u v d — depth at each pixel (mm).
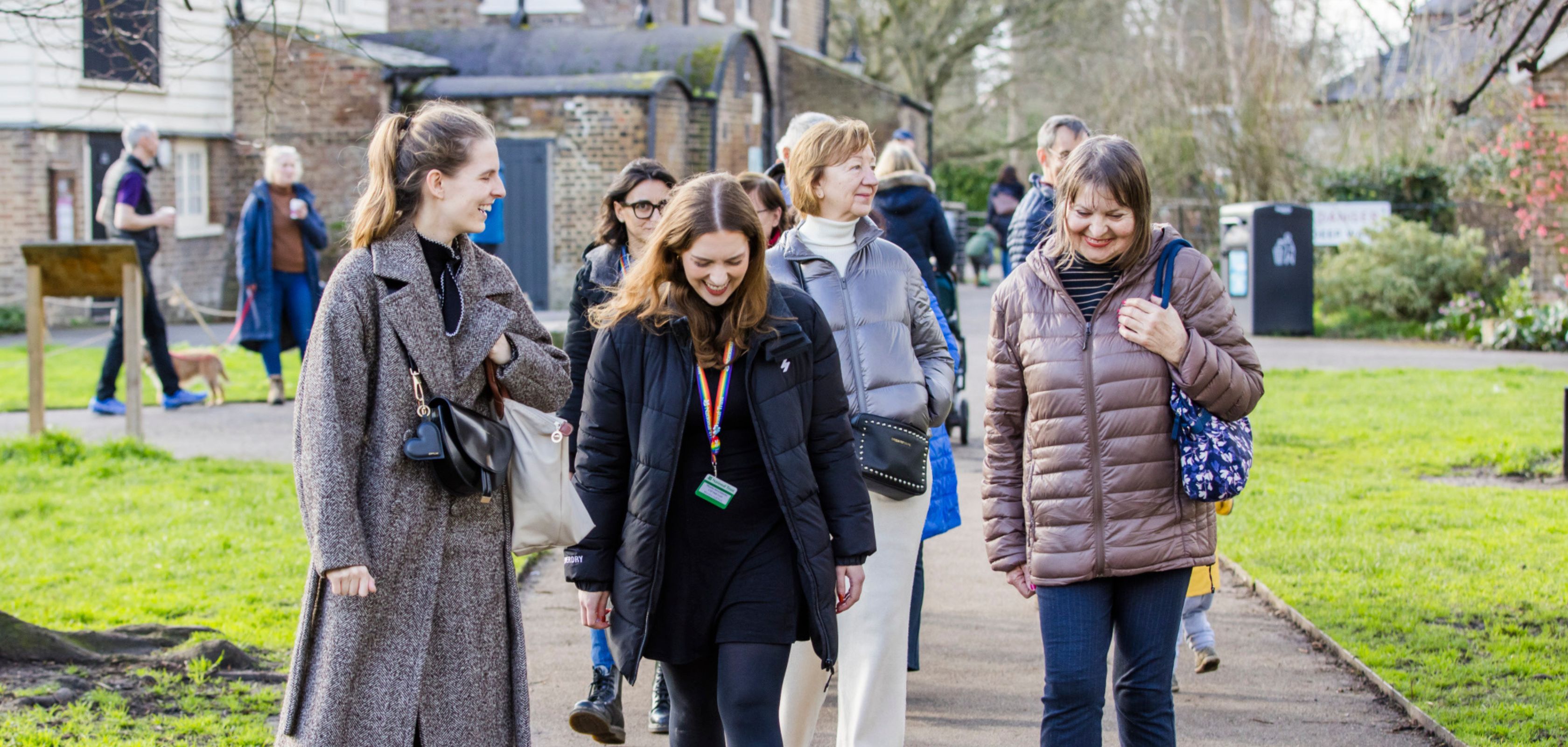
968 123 40688
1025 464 3912
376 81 20562
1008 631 6172
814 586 3549
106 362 11961
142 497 8539
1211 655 5391
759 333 3555
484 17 24766
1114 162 3701
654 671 5777
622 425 3648
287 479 9133
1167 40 24750
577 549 3643
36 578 6719
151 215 12078
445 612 3348
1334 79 22875
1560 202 17453
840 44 39906
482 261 3480
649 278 3578
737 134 23172
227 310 22625
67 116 19344
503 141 20375
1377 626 5969
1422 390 13039
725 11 29172
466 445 3248
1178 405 3699
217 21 19031
